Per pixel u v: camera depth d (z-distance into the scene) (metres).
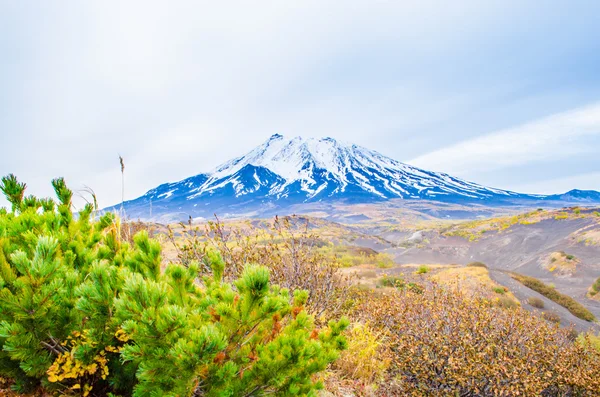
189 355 1.63
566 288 47.97
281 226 5.79
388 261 36.75
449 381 4.53
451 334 5.30
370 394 4.11
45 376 2.09
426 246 97.06
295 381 2.06
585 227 76.38
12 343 1.83
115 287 2.12
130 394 2.30
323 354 2.16
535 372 4.87
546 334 5.93
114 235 3.19
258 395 2.02
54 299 1.96
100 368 2.17
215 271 3.03
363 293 7.40
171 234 4.59
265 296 2.10
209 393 1.87
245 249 4.90
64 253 2.53
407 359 4.59
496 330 5.52
